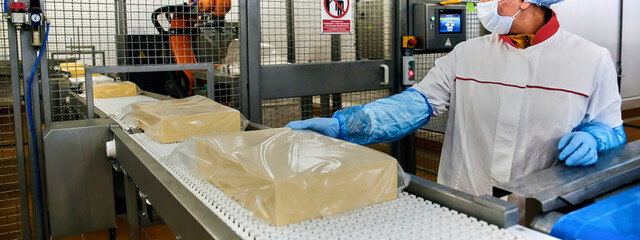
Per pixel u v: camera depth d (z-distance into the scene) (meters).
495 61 1.54
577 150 1.06
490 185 1.55
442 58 1.72
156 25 2.20
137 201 1.63
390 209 0.79
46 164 1.56
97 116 1.92
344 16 2.52
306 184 0.74
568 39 1.47
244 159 0.85
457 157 1.65
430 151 3.23
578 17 3.56
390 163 0.84
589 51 1.43
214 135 1.05
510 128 1.50
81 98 2.26
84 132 1.59
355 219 0.75
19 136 1.89
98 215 1.66
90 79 1.81
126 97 2.36
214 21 2.18
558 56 1.45
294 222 0.73
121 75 2.63
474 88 1.57
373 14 2.67
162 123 1.28
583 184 0.91
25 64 1.80
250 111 2.32
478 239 0.66
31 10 1.73
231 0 2.21
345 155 0.88
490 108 1.53
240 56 2.26
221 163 0.88
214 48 2.23
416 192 0.88
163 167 1.06
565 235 0.75
